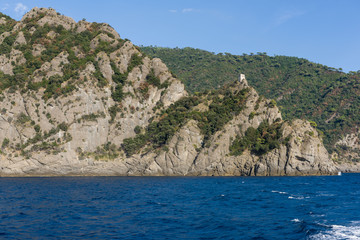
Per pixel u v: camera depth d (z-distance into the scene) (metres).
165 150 117.94
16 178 105.50
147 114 136.75
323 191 73.75
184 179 102.75
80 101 121.19
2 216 45.47
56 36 142.12
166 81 144.50
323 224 41.00
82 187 79.88
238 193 68.81
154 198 62.28
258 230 38.84
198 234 37.34
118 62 139.38
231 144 119.88
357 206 53.78
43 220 43.31
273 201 58.72
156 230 38.81
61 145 114.81
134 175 119.25
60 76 125.50
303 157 114.88
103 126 124.31
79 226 40.34
